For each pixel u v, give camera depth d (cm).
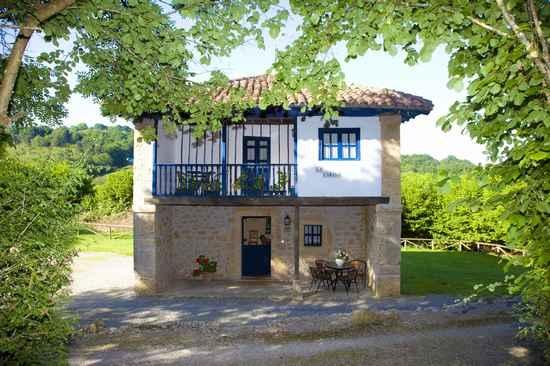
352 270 1285
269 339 839
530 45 266
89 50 693
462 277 1516
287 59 482
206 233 1441
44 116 814
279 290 1291
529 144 263
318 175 1192
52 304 392
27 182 377
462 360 714
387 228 1196
